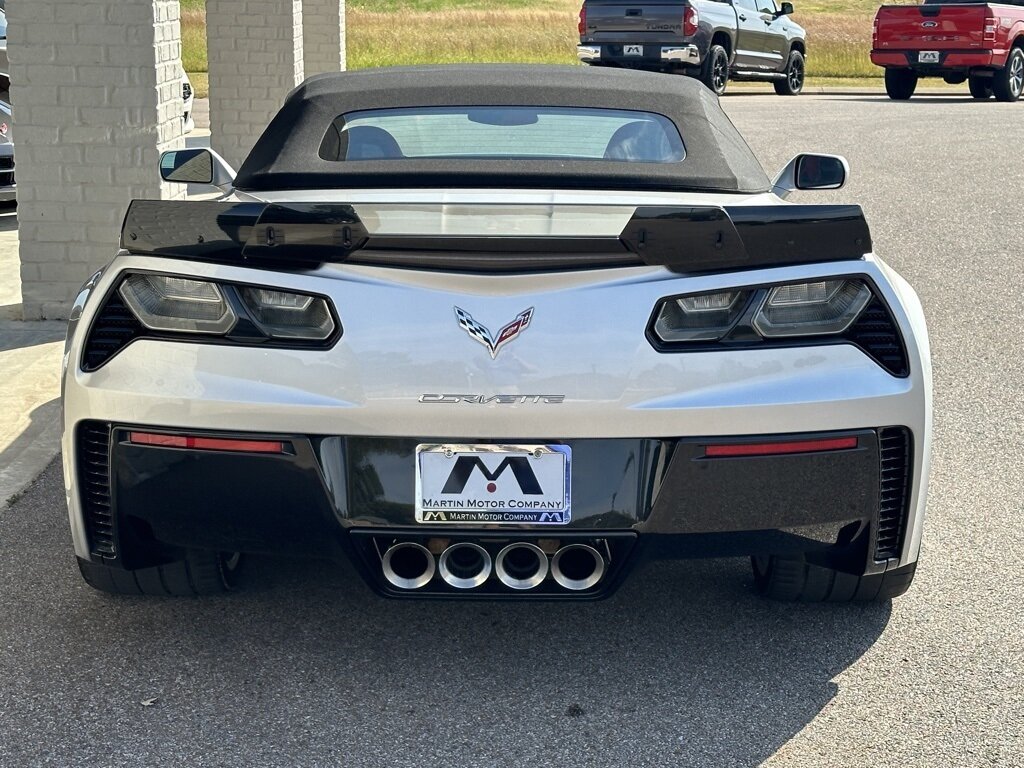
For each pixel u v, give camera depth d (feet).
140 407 9.78
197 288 9.77
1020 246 31.04
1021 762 9.30
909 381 10.03
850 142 50.08
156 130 23.30
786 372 9.71
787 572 11.43
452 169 12.24
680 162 12.64
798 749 9.46
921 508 10.55
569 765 9.20
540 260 9.53
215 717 9.87
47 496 15.07
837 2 223.92
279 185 12.35
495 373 9.43
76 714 9.90
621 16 65.92
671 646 11.17
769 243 9.70
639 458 9.62
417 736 9.59
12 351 21.75
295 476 9.62
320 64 47.16
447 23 142.51
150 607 11.88
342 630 11.43
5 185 34.42
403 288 9.57
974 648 11.18
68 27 23.03
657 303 9.58
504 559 9.87
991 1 72.84
